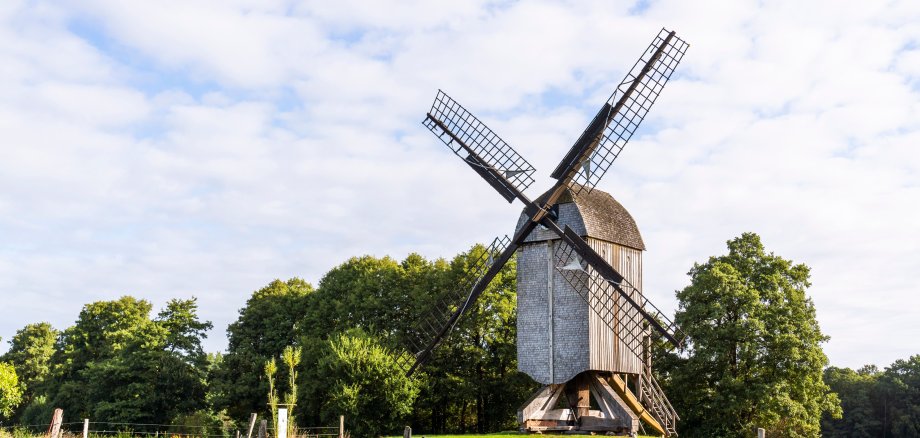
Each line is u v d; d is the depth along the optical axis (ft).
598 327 94.48
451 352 163.53
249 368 186.09
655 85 94.12
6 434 100.22
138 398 188.55
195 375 200.44
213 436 152.15
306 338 170.19
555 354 96.02
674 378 147.54
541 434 90.33
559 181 95.30
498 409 165.07
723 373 140.67
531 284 99.91
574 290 95.30
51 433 74.38
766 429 141.18
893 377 257.96
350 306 178.40
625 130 93.30
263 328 192.34
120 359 197.47
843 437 258.98
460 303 107.55
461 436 91.81
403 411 141.08
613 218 101.09
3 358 269.44
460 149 103.24
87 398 200.85
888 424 252.42
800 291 148.36
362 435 139.74
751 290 141.38
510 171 99.30
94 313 237.66
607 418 91.30
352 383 141.08
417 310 168.25
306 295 195.83
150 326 203.41
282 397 173.88
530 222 96.78
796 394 140.36
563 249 97.04
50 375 237.86
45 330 277.23
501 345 161.27
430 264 187.32
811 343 141.69
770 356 137.90
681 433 147.95
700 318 145.18
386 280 180.24
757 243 152.87
